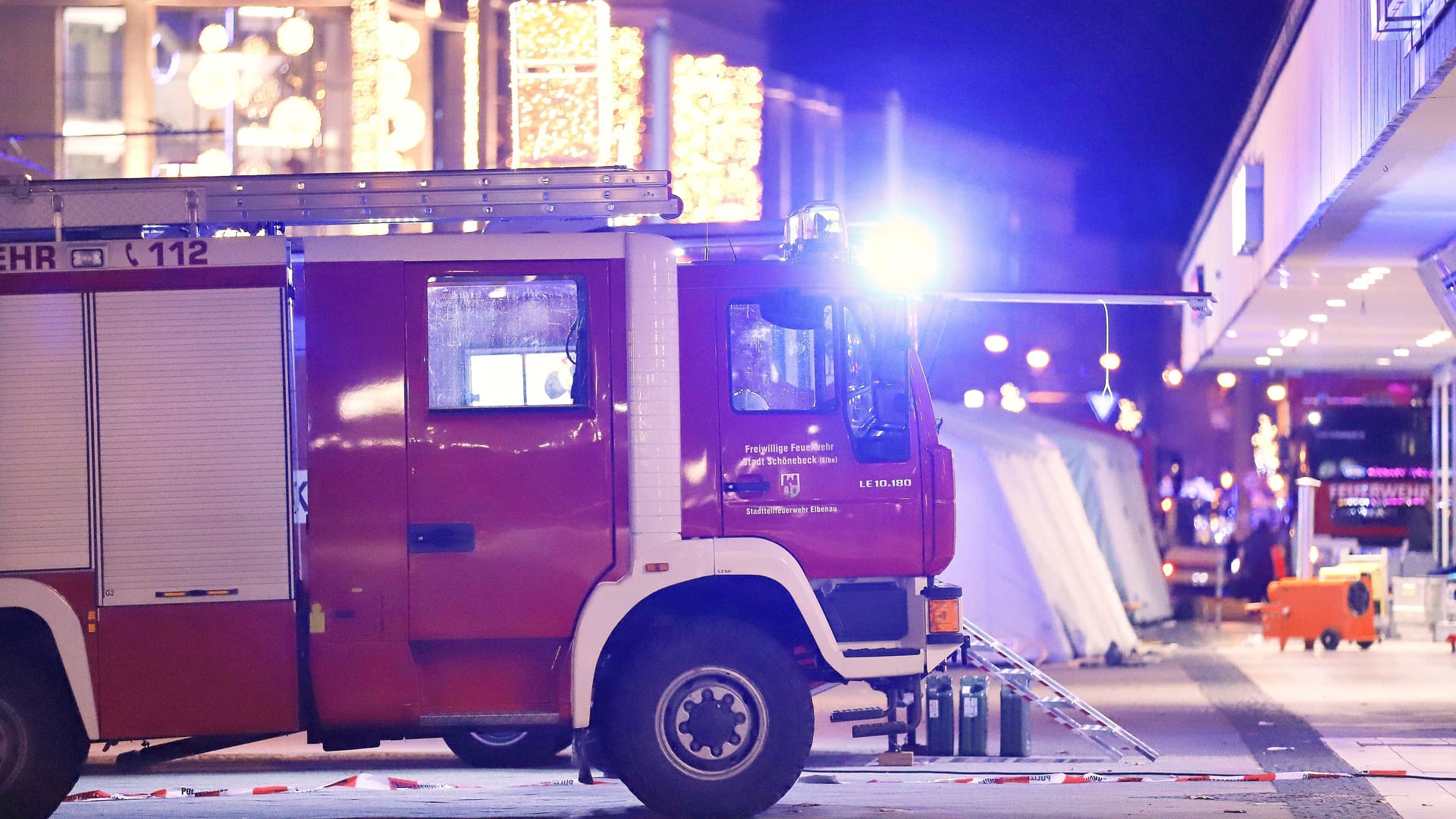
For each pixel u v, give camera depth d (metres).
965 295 37.56
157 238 33.69
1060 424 97.75
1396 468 111.25
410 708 32.78
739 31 82.94
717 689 33.25
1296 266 67.81
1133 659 74.38
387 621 32.59
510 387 33.09
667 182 34.62
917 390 34.25
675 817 33.12
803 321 33.66
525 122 63.22
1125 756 45.06
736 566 32.91
